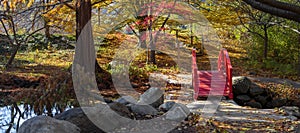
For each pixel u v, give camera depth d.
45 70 8.75
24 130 3.53
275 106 7.76
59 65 9.94
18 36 12.16
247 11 11.23
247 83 7.76
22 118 4.92
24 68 9.23
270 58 12.84
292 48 12.39
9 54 11.27
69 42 13.43
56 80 6.00
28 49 12.47
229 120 4.92
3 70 8.50
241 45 15.59
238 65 12.56
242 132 4.33
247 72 10.94
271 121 4.92
